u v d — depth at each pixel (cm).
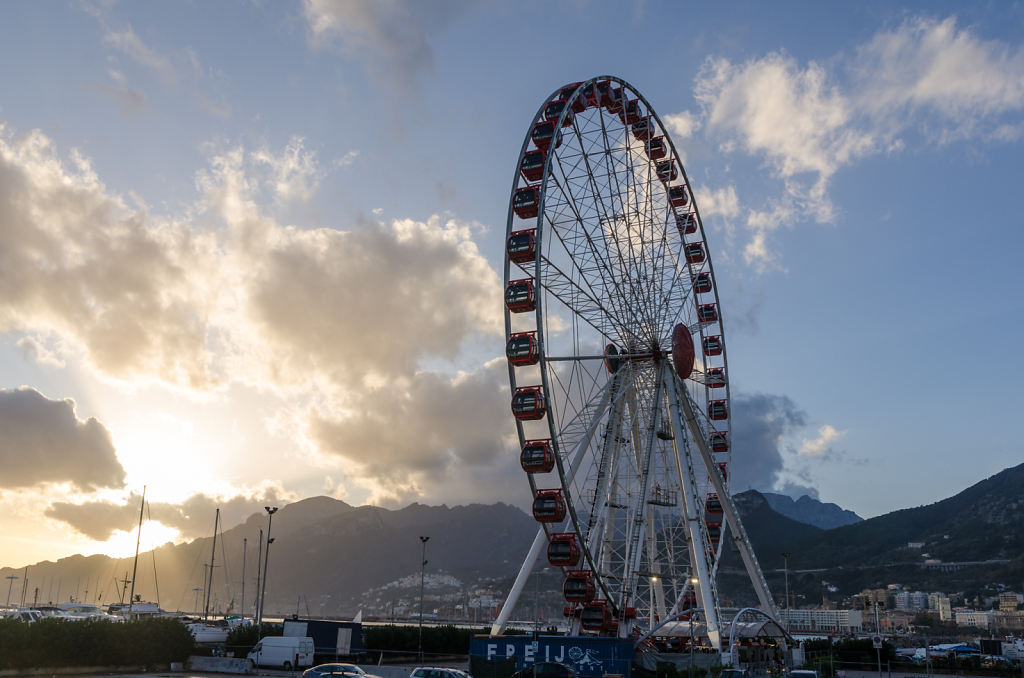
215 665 7488
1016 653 11400
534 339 6494
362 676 5566
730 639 6612
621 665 5781
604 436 7331
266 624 10031
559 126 6888
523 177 6944
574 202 7200
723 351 9131
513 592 6869
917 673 8631
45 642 6756
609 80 8006
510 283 6688
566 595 6412
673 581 7450
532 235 6631
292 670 7481
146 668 7375
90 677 6675
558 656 5888
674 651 7056
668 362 7544
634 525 7056
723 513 8594
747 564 8038
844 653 9694
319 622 8406
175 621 7731
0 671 6512
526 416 6475
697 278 9012
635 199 7669
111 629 7194
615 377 7506
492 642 6003
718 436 9000
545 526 6731
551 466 6400
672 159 8825
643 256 7612
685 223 8862
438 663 8825
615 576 6906
